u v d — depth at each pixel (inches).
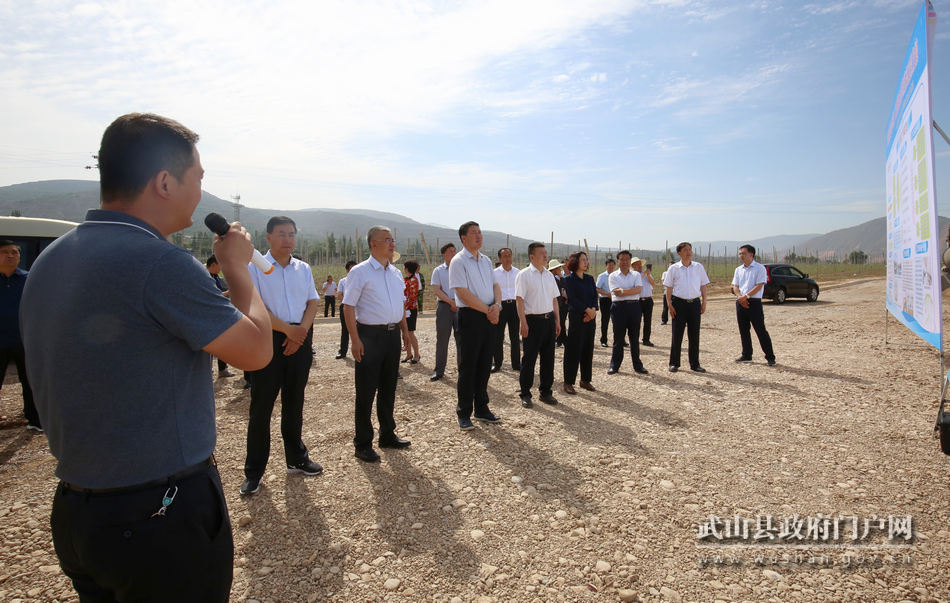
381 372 165.9
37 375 46.9
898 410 201.5
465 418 188.2
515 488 137.1
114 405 45.2
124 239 46.3
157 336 46.7
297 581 97.3
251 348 51.5
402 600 91.6
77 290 44.0
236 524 119.0
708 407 213.0
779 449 163.5
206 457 51.8
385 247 160.7
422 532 115.1
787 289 732.7
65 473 46.8
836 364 293.0
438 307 270.1
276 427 194.2
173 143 50.7
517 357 296.7
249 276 56.7
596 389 249.8
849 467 148.0
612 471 147.6
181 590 49.5
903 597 90.5
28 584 97.8
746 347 312.2
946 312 431.8
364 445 159.3
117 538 46.0
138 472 46.3
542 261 217.2
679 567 100.8
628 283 283.6
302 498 133.2
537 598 91.9
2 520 123.3
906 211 225.3
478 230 190.7
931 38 167.2
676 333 286.8
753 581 95.9
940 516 118.5
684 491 134.2
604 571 99.5
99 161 49.5
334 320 580.4
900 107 226.7
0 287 186.4
